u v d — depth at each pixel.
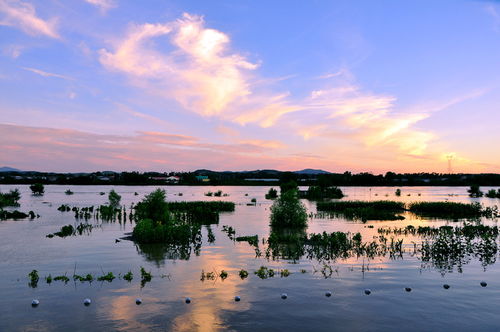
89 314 10.02
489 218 37.25
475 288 12.51
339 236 21.72
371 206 47.69
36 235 24.19
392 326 9.27
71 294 11.73
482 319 9.73
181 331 8.93
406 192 129.38
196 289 12.28
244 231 27.06
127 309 10.41
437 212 43.31
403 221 34.44
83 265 15.73
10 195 55.91
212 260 16.81
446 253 18.25
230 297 11.48
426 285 12.84
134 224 30.36
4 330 8.96
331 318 9.80
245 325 9.30
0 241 21.88
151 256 17.62
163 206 29.67
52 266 15.52
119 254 18.11
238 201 67.44
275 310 10.37
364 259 17.08
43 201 63.44
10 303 10.90
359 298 11.44
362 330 9.03
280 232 26.48
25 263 16.08
